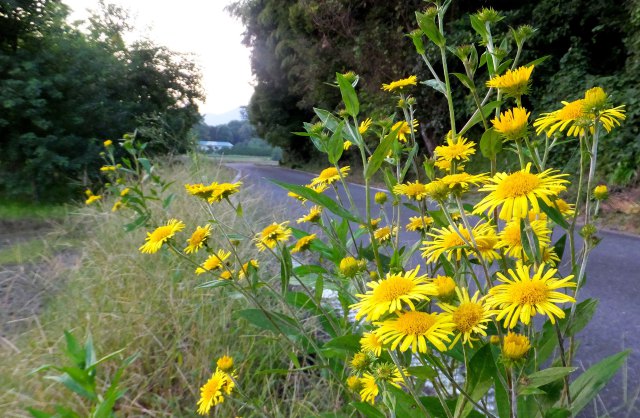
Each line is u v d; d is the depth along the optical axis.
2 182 9.72
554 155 7.23
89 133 11.12
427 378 1.09
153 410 1.93
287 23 20.23
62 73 10.84
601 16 9.19
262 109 26.81
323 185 2.09
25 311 3.17
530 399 1.23
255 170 21.42
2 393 2.00
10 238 6.83
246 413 1.96
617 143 7.15
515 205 1.04
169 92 14.64
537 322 2.38
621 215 6.30
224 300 2.67
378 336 1.04
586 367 2.51
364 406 1.38
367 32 12.89
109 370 2.14
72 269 3.51
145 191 5.57
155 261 3.28
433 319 0.98
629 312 3.27
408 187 1.69
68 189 10.43
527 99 9.57
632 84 7.89
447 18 11.56
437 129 11.26
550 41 9.58
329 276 2.33
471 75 1.75
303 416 1.93
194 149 6.67
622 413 2.06
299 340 2.12
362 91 13.25
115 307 2.60
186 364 2.18
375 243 1.70
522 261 1.23
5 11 10.34
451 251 1.31
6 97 9.52
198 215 4.12
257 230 3.97
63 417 1.58
